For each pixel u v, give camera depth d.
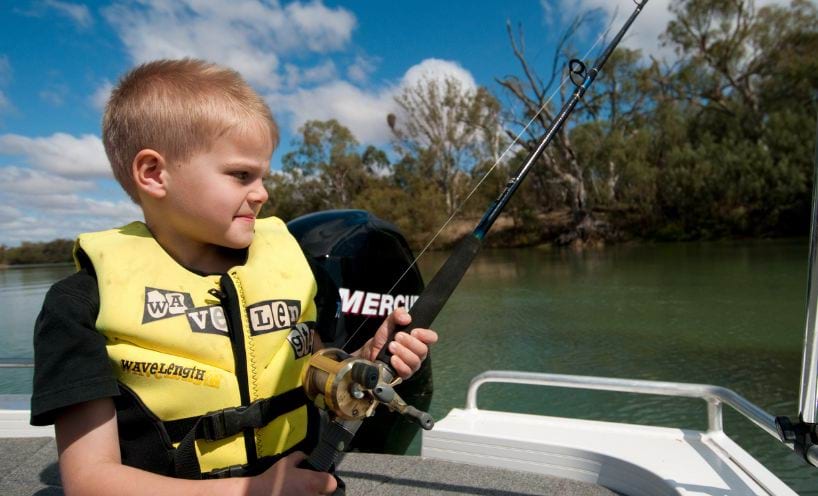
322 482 0.84
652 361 5.82
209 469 0.91
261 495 0.80
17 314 8.46
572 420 1.83
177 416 0.89
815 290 1.02
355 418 0.87
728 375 5.25
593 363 5.79
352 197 38.56
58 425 0.79
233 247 0.94
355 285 2.13
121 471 0.77
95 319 0.86
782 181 23.33
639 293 10.65
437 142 34.09
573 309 9.10
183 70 0.93
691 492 1.37
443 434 1.80
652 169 26.92
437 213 30.56
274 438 0.97
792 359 5.71
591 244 26.81
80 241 0.94
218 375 0.92
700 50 28.92
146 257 0.92
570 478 1.64
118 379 0.86
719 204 25.02
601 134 30.66
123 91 0.92
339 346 2.07
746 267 14.15
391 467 1.75
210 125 0.87
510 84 27.02
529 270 16.31
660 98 31.06
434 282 1.17
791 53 26.23
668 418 4.04
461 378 5.23
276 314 1.00
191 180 0.88
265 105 1.00
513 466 1.71
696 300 9.55
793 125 23.61
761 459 3.44
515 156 25.83
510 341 6.82
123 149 0.92
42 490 1.72
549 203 31.91
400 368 1.00
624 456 1.56
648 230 26.91
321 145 39.62
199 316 0.93
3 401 2.23
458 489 1.60
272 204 39.59
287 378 1.00
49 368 0.78
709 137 26.56
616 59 32.34
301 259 1.12
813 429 1.05
